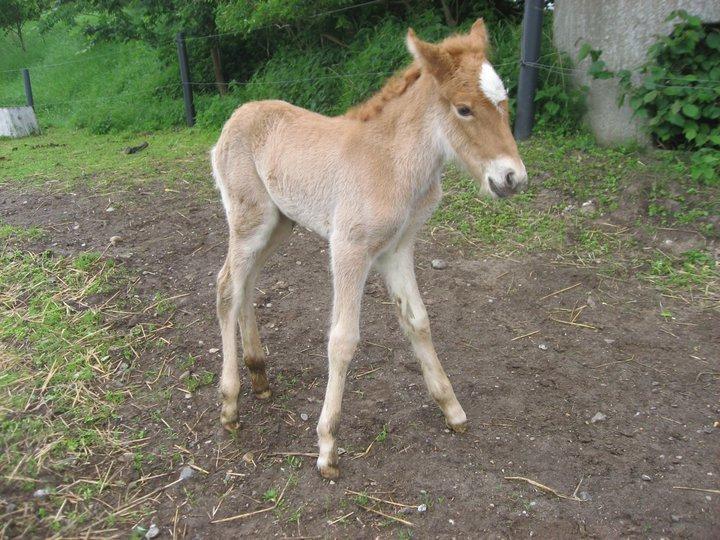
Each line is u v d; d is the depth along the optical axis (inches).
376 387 136.2
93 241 207.8
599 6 234.1
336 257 107.3
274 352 151.6
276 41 393.7
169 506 106.4
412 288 117.2
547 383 135.0
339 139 112.3
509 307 164.9
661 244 184.5
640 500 102.8
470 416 125.7
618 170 216.1
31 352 147.7
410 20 324.5
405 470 111.7
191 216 226.7
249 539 99.3
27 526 99.7
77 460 115.4
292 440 121.5
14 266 188.5
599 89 237.3
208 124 370.9
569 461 112.4
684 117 209.8
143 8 394.6
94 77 525.0
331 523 101.6
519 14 318.3
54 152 345.7
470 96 97.9
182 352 150.8
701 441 115.9
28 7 594.9
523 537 97.2
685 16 202.1
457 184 232.1
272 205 126.8
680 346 145.3
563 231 194.9
